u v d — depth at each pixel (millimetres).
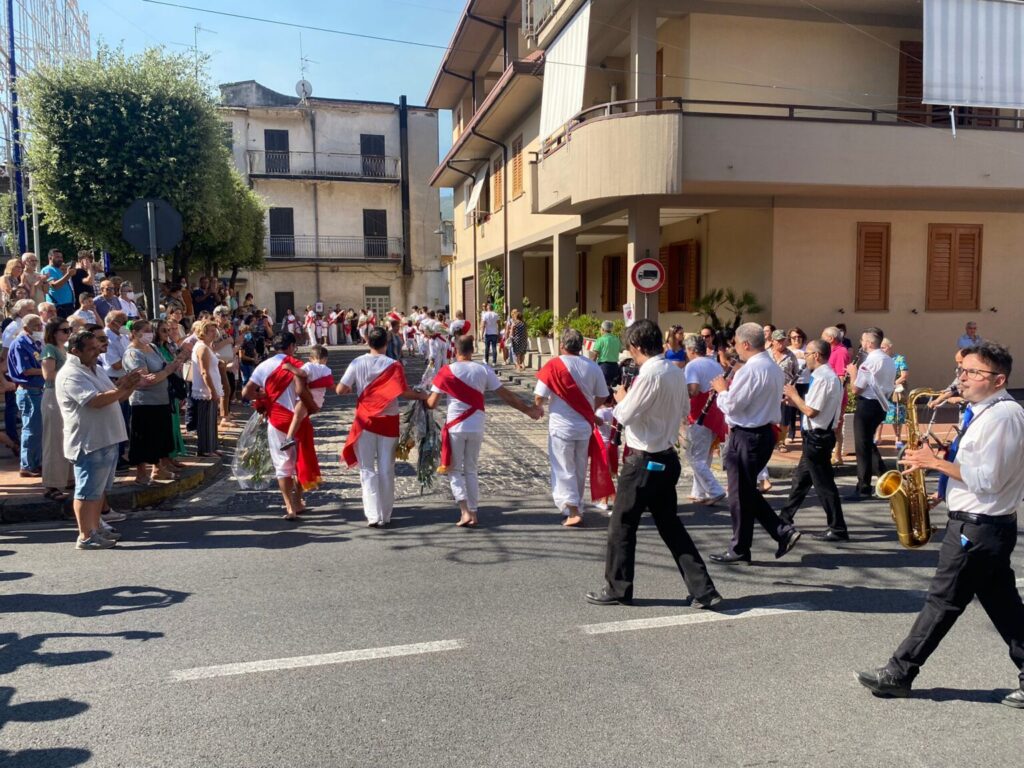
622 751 3518
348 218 42062
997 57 13789
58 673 4293
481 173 28922
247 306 24328
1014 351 17031
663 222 18812
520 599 5453
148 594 5535
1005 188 14227
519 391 17703
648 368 5090
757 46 15484
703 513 8039
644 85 14664
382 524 7430
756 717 3830
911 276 16250
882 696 4043
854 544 6895
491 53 26219
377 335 7480
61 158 15633
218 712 3867
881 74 16125
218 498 8617
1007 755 3506
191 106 16641
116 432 6797
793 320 15641
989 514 3779
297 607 5273
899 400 11523
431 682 4184
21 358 8672
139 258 17797
